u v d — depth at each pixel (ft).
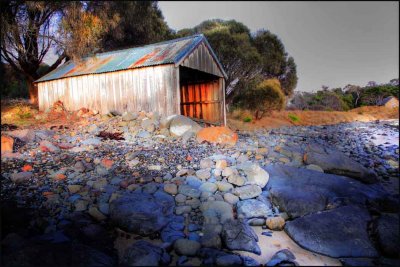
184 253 12.28
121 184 17.31
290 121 58.95
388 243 13.04
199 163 21.47
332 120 60.29
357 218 15.03
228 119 52.06
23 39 37.63
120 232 13.96
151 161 21.27
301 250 13.20
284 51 66.08
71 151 23.06
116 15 46.19
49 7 37.50
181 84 45.75
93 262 11.00
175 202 16.22
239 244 13.03
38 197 15.64
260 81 59.31
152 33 58.34
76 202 15.31
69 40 37.55
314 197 16.66
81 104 39.42
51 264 10.44
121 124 31.58
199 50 35.88
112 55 40.96
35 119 36.45
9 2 33.94
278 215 15.92
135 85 34.45
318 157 23.68
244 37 57.41
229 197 16.87
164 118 31.86
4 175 17.71
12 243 11.44
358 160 28.17
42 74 59.41
